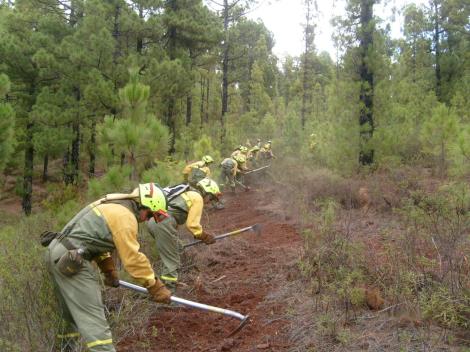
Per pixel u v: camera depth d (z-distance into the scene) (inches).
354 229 274.1
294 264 236.4
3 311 143.6
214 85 1277.1
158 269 235.8
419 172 378.9
